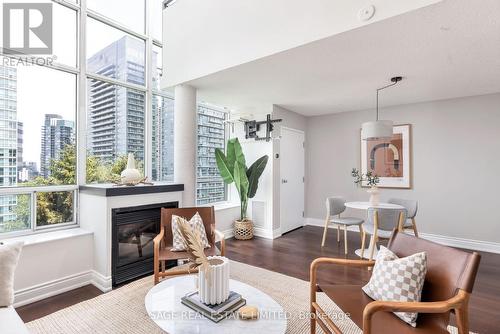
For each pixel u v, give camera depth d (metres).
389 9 1.95
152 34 3.74
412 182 4.39
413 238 1.73
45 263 2.41
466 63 2.75
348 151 5.05
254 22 2.70
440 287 1.40
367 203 3.70
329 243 4.16
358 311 1.45
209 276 1.48
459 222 4.02
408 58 2.63
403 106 4.49
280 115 4.72
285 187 4.84
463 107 4.01
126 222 2.78
